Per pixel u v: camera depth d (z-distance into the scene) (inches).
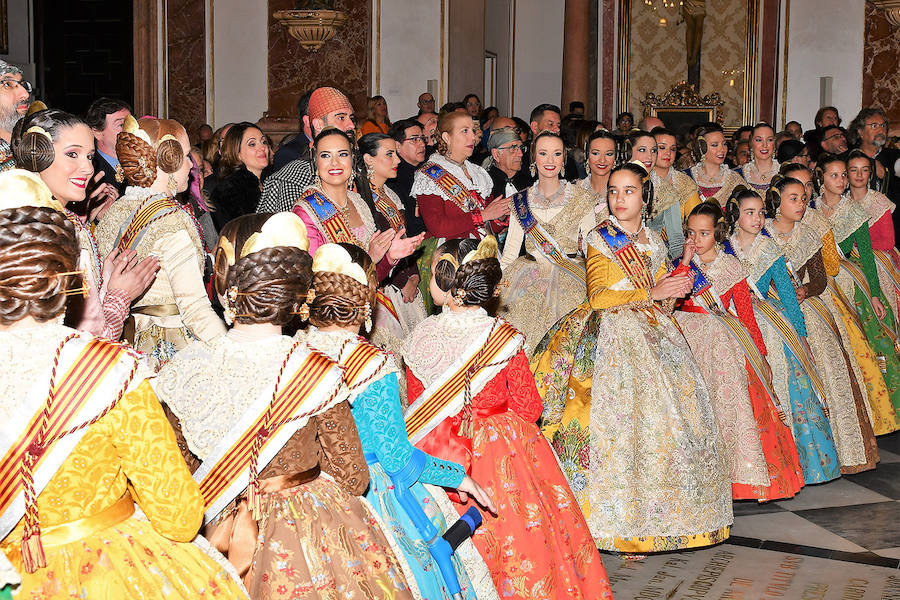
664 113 638.5
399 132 233.3
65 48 549.6
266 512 90.7
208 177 241.4
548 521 130.7
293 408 89.4
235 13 504.1
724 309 197.3
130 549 78.4
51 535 75.4
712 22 630.5
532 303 214.1
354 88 502.3
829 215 257.1
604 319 170.9
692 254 182.4
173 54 509.0
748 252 213.8
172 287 132.0
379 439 102.7
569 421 169.5
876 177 278.4
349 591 91.2
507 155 235.5
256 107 506.3
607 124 650.2
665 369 167.9
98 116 169.8
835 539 183.5
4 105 133.8
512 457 129.2
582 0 616.1
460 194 205.5
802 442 210.1
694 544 165.9
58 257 75.0
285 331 126.0
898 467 232.5
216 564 84.7
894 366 255.3
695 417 168.1
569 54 618.5
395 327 188.1
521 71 664.4
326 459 96.0
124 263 120.9
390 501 106.9
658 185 234.2
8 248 73.1
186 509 78.2
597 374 168.6
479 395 128.8
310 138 194.4
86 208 154.6
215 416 89.1
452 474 110.5
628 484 164.1
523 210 215.8
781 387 210.4
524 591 126.0
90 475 75.9
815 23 546.9
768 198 226.2
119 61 544.7
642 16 642.8
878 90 535.8
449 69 502.3
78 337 75.9
